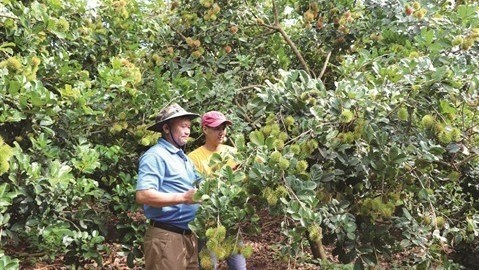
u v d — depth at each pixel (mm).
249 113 5102
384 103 3180
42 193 3365
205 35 5750
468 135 3281
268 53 6297
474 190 4629
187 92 4684
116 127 4152
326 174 3037
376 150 3072
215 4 5547
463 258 4754
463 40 3705
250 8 5930
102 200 4082
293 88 3346
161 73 5699
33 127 3559
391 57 4332
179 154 3203
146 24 6000
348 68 4297
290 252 2957
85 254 3834
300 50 6332
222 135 3746
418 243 3123
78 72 4246
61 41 4906
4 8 4184
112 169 4418
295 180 2771
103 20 5617
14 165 3117
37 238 4094
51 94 3381
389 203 3102
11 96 3275
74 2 5316
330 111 3113
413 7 4531
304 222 2670
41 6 4309
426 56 3637
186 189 3137
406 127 3238
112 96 4141
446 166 3758
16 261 2541
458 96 3172
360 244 3299
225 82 5172
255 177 2742
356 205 3301
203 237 2756
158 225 3062
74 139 4004
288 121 3238
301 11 6145
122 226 4086
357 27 5707
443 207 4668
